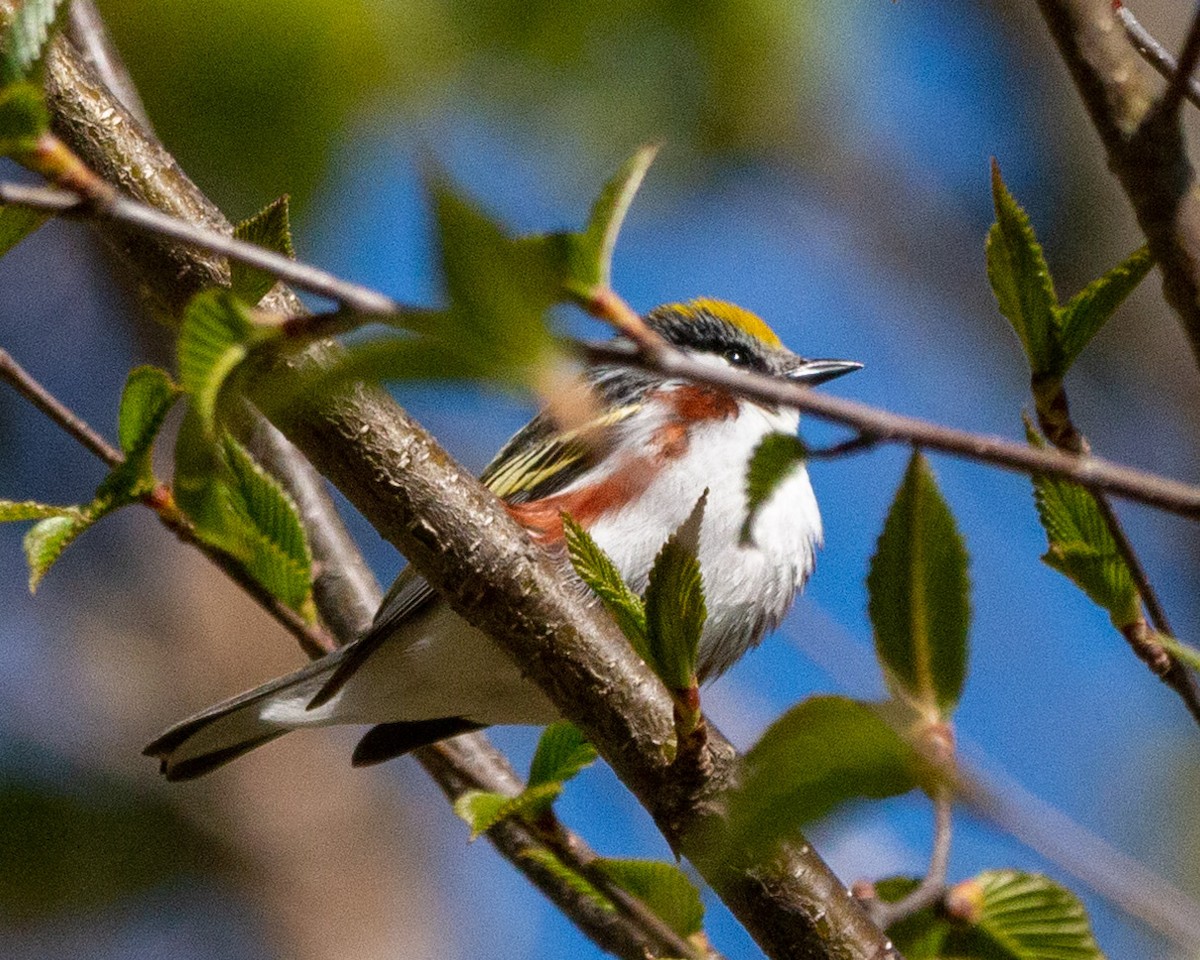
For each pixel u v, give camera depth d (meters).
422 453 6.59
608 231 4.41
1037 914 6.31
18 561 16.94
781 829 4.56
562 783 7.16
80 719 16.19
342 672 9.05
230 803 16.44
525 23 12.55
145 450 6.48
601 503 9.83
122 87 9.70
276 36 11.45
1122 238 14.96
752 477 4.32
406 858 16.94
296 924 16.11
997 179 5.38
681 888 6.88
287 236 5.56
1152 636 5.91
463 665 9.56
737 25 13.39
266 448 10.09
